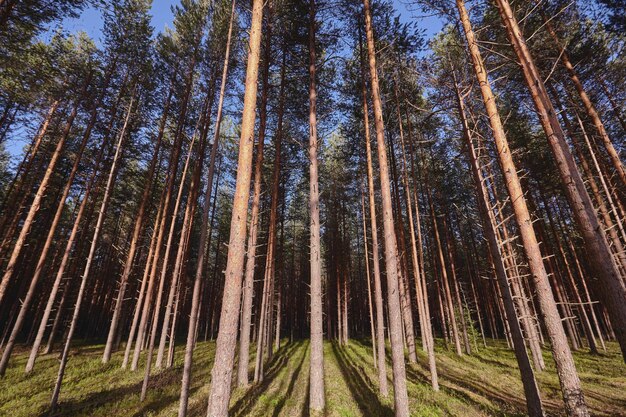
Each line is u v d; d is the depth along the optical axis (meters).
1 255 17.06
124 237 29.66
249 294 11.88
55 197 20.48
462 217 24.09
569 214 21.70
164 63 15.08
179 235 22.80
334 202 26.27
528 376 5.00
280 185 21.42
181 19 14.14
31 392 9.91
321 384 8.21
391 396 9.48
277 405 8.59
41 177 19.75
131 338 14.55
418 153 18.42
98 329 28.03
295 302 39.97
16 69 11.61
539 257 5.41
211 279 36.94
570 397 4.66
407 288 17.33
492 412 8.22
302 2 11.87
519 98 11.54
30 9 9.48
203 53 14.09
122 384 11.11
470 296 32.38
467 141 6.75
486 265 30.41
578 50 11.62
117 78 14.66
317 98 13.91
